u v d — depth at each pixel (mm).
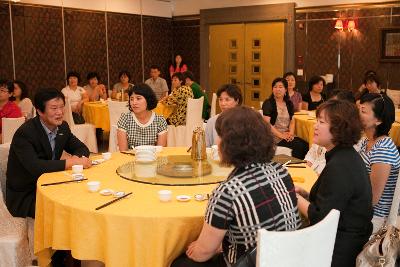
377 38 7840
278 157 3104
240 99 3637
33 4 7746
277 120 5363
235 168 1740
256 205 1628
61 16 8188
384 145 2506
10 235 2559
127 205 2066
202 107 6367
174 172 2578
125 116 3627
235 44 9461
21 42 7637
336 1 8133
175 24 10258
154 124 3598
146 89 3525
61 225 2119
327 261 1615
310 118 5410
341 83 8305
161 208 2021
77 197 2201
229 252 1749
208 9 9578
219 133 1735
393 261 1975
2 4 7316
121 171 2664
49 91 2850
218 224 1664
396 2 7578
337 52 8273
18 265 2514
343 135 1967
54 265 2760
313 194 2082
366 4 7855
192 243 1898
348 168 1931
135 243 1933
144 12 9641
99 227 1987
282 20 8789
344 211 1954
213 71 9836
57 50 8188
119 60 9266
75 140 3221
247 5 9047
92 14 8680
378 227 2510
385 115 2549
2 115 5344
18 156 2793
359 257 1965
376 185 2484
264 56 9133
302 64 8656
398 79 7727
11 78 7539
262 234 1370
